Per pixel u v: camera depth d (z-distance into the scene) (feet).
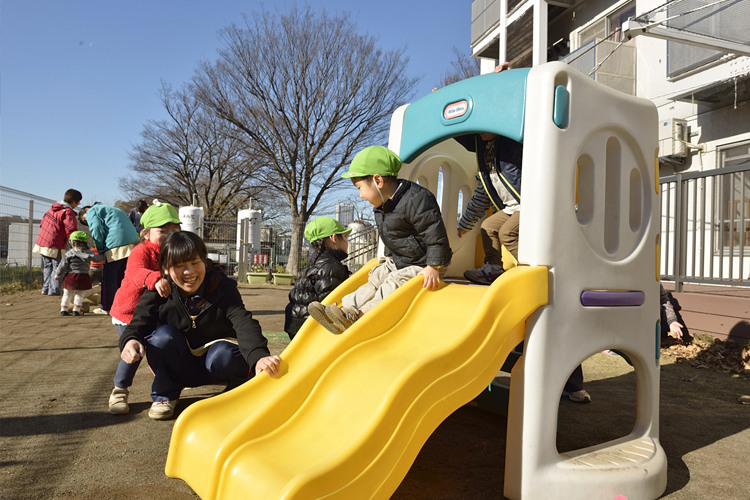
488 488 7.63
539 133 7.30
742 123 30.58
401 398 5.82
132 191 116.06
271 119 75.00
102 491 7.14
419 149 9.67
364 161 9.16
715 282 18.31
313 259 13.61
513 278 6.94
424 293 8.43
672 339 19.02
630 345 8.22
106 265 21.35
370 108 76.89
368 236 47.73
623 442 8.25
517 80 7.79
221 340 10.27
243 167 93.97
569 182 7.41
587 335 7.57
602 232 8.02
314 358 7.52
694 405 12.32
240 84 74.69
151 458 8.34
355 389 6.62
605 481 7.05
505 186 9.85
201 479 6.33
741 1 24.91
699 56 31.60
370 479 5.45
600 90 7.94
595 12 44.80
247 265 57.41
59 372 13.88
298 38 73.20
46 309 27.20
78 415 10.44
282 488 5.25
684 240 20.03
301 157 77.66
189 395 12.21
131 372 10.59
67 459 8.23
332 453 5.87
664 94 35.19
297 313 13.53
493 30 56.80
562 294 7.30
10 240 36.58
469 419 11.15
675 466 8.72
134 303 11.41
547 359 7.13
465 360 6.44
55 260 33.94
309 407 6.73
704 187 18.99
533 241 7.30
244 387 7.57
